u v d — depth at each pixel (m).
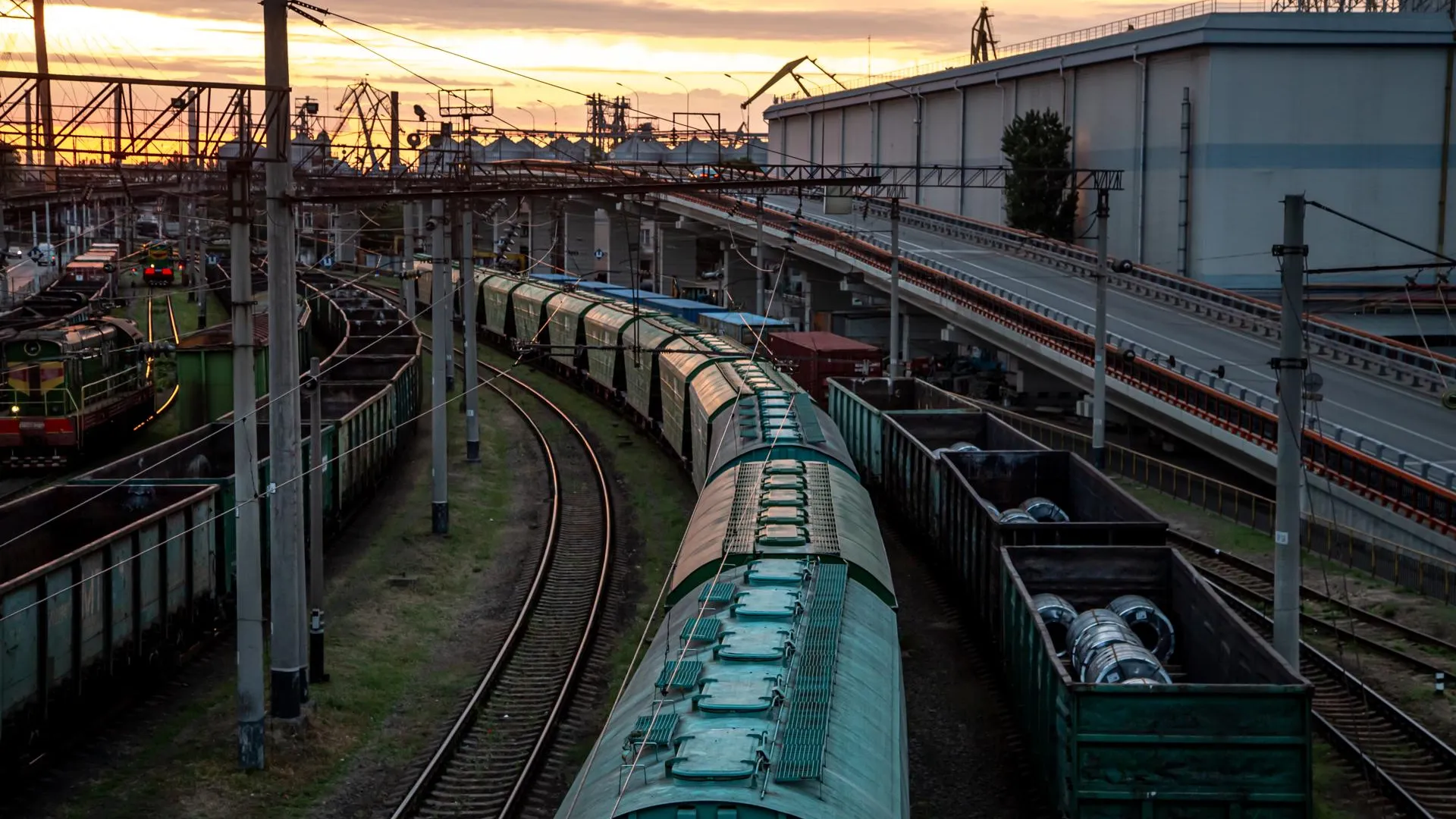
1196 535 36.62
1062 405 65.94
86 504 25.02
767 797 10.61
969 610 25.91
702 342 44.12
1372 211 72.69
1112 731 14.87
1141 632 19.94
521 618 26.70
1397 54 71.62
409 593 28.97
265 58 19.61
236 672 23.33
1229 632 17.42
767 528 18.75
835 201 34.41
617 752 12.10
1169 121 75.06
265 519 27.22
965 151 96.50
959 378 69.69
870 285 82.06
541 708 22.17
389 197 21.55
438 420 34.44
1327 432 42.25
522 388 61.00
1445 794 19.11
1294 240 19.56
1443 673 23.94
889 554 32.81
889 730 13.11
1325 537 34.19
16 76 17.58
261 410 35.56
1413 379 51.75
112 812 17.73
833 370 53.56
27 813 17.48
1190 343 57.81
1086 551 21.36
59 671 18.98
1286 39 70.38
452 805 18.27
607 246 116.44
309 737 20.44
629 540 34.50
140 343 47.72
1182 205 73.62
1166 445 51.97
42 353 39.19
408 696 22.80
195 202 68.88
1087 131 82.94
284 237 20.27
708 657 13.86
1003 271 76.31
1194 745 14.74
